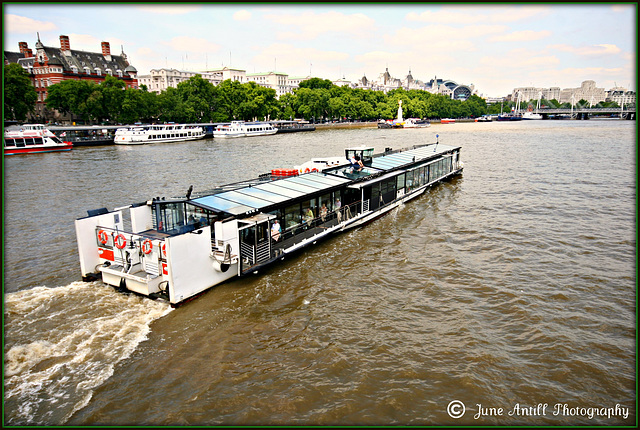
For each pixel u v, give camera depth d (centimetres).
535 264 2227
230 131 11775
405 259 2289
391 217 3123
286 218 2297
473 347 1484
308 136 12006
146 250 1775
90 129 9750
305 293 1878
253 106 14625
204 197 2122
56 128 9144
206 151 7894
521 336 1561
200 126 12838
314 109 16925
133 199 3784
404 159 3791
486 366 1380
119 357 1399
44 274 2062
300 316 1680
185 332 1549
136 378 1301
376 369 1359
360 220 2834
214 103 14188
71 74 13225
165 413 1165
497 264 2228
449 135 11788
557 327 1619
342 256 2325
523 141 9381
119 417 1148
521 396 1255
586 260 2281
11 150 7356
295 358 1412
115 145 9412
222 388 1264
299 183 2591
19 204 3628
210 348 1456
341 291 1903
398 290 1922
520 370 1369
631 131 12188
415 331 1584
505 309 1755
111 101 11019
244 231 1977
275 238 2142
